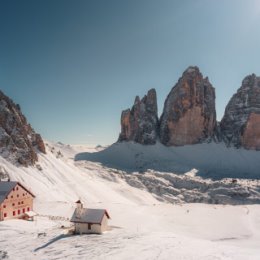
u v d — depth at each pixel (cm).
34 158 14050
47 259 3403
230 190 16125
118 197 13812
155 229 7919
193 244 4234
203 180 19775
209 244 4341
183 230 8131
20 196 7050
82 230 5150
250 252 3866
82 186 13650
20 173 12200
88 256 3481
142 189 17100
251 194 15750
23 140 13962
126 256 3459
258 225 8894
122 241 4325
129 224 8312
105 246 3988
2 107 14488
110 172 19100
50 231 5272
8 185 6888
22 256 3562
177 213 10388
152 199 15388
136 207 11131
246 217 9925
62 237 4678
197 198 16025
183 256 3453
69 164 16775
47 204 9612
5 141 13275
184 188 18075
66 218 7688
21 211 7062
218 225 8794
